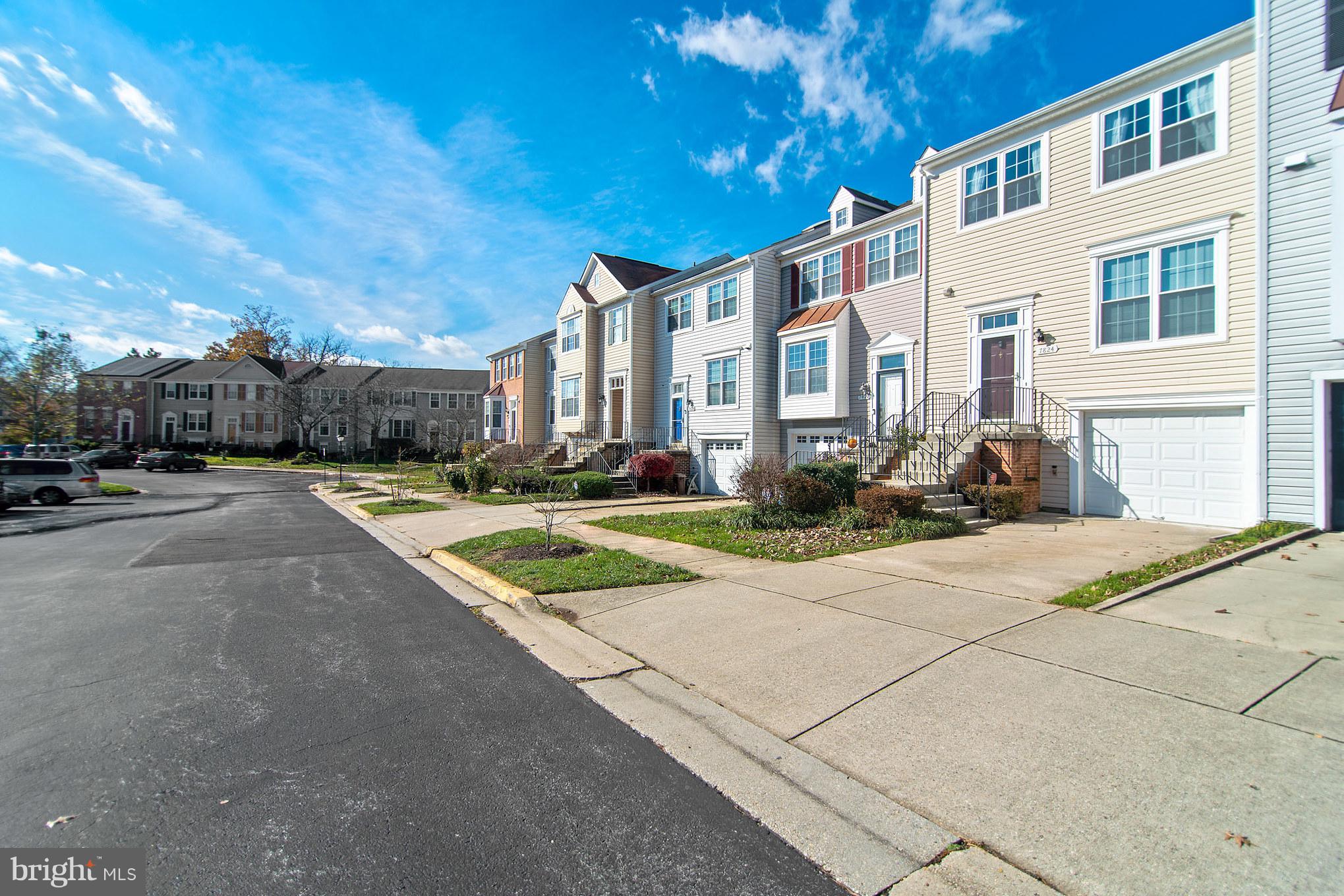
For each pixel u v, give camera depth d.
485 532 12.42
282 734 3.93
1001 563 8.14
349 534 13.54
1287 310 10.02
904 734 3.76
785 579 7.57
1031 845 2.75
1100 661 4.66
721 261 26.61
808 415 19.27
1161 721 3.74
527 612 6.69
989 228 14.26
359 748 3.76
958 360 14.92
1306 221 9.84
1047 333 13.21
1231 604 5.98
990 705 4.05
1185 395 11.18
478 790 3.31
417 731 3.99
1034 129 13.45
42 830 2.90
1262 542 8.66
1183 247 11.30
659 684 4.73
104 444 52.22
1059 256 13.02
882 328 17.67
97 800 3.16
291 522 15.75
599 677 4.91
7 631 6.07
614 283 27.39
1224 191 10.80
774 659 5.03
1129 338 11.98
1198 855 2.62
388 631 6.18
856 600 6.53
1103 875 2.54
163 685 4.72
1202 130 11.10
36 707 4.29
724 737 3.89
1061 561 8.20
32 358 26.94
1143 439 11.88
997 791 3.15
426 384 57.72
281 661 5.27
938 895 2.51
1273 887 2.43
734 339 21.55
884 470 14.21
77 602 7.29
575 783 3.38
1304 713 3.77
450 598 7.62
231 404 56.12
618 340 26.92
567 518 14.50
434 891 2.55
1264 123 10.23
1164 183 11.52
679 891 2.56
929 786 3.24
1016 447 12.59
